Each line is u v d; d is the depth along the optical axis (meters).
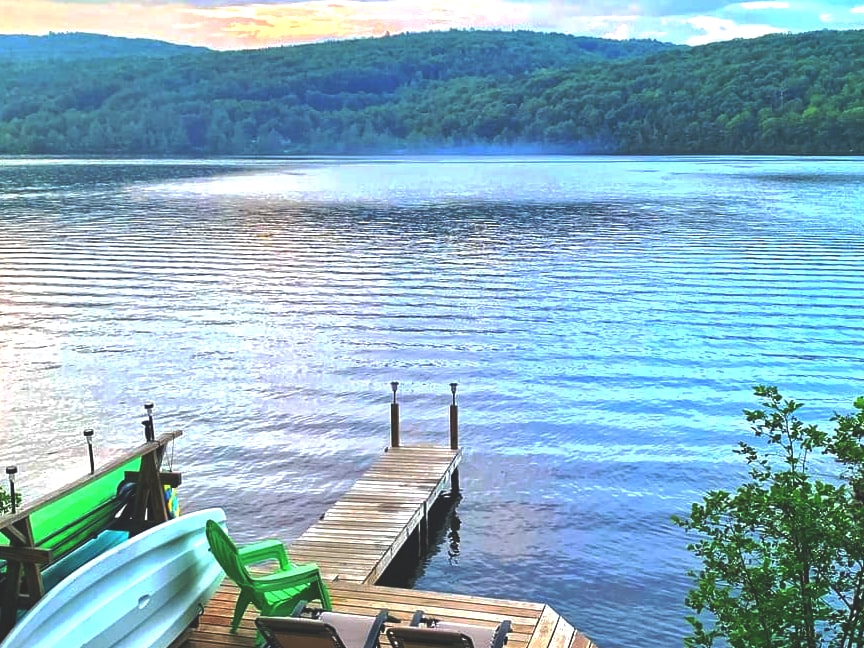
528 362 19.59
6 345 21.36
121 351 20.83
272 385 18.03
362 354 20.41
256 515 11.98
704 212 51.03
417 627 5.57
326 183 80.38
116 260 35.09
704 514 5.38
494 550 10.91
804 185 70.19
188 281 30.28
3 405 16.75
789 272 30.56
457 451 12.48
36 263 34.25
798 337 21.48
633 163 114.44
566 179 82.56
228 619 6.93
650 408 16.42
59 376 18.73
